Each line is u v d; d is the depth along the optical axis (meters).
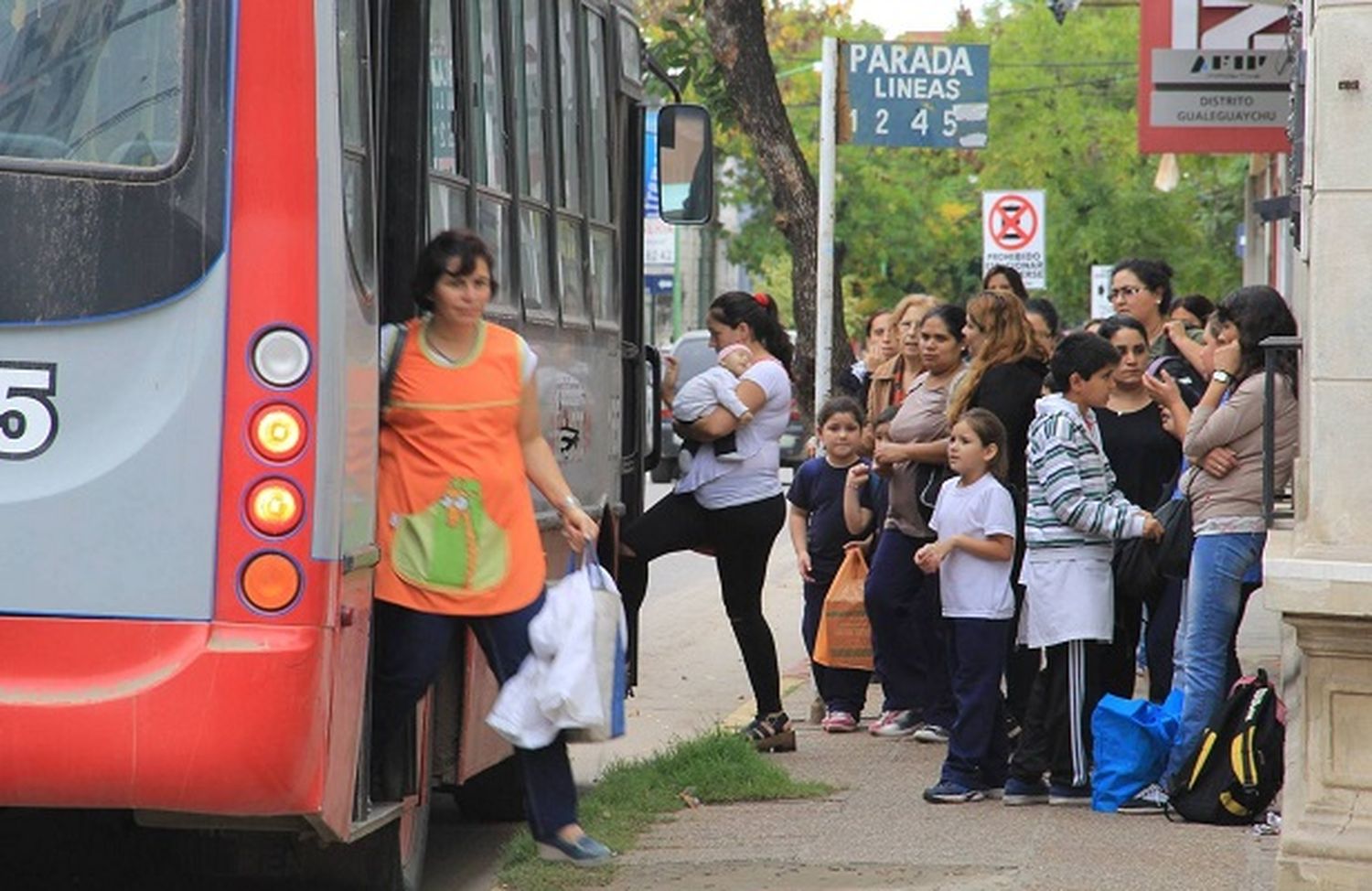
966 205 90.25
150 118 11.26
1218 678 17.27
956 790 18.11
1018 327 19.19
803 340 30.83
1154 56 30.95
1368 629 13.63
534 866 15.48
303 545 11.15
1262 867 15.36
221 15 11.25
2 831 14.60
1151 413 19.36
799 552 23.06
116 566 11.16
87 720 11.02
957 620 18.09
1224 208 83.31
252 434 11.16
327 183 11.28
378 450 12.87
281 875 13.98
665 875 15.25
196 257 11.20
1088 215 85.81
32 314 11.17
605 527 19.70
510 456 13.45
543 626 13.41
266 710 11.03
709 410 20.47
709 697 25.80
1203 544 17.23
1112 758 17.58
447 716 14.70
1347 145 13.66
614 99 20.28
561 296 17.53
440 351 13.34
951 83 29.98
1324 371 13.71
